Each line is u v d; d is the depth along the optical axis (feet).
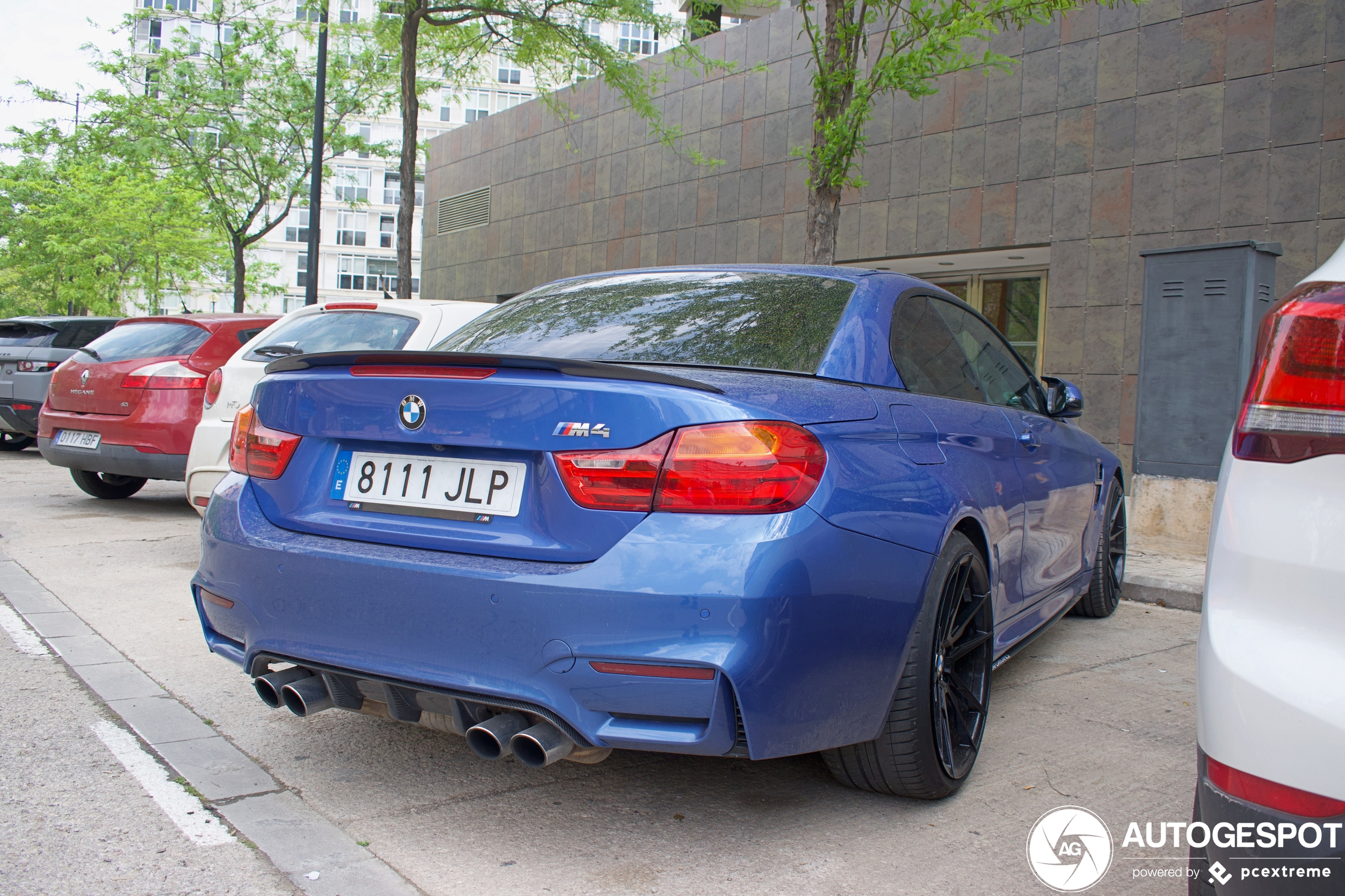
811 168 27.25
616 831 7.88
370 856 7.37
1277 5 32.63
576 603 6.55
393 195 210.18
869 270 10.25
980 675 9.18
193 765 9.00
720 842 7.73
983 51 39.75
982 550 9.19
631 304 9.91
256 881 6.95
